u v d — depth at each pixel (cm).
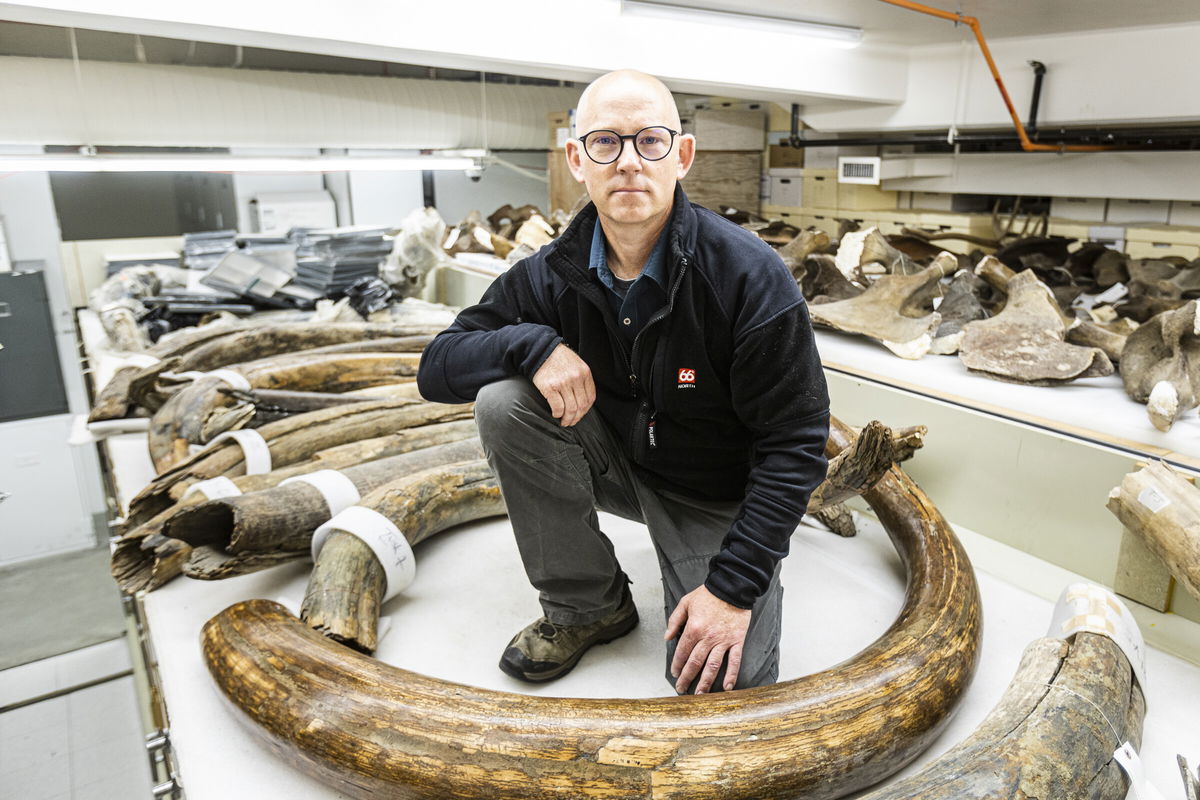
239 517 173
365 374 299
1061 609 146
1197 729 144
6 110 379
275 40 244
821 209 423
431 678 135
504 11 263
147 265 473
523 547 154
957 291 269
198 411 247
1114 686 126
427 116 494
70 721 340
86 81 391
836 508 214
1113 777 114
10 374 430
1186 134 294
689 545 157
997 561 198
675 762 117
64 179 536
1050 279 309
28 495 452
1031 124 313
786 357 130
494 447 144
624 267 139
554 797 116
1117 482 179
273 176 591
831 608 183
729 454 154
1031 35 305
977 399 213
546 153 614
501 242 438
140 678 250
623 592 168
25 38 470
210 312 398
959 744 118
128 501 231
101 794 300
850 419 237
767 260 132
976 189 362
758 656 141
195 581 194
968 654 145
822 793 121
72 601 427
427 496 201
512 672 157
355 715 127
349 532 177
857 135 411
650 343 139
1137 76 281
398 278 445
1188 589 155
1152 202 337
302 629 150
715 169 448
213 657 146
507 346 141
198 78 418
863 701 127
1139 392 196
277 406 259
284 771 134
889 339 248
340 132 468
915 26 300
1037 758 111
